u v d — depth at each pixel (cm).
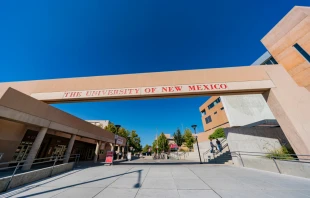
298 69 988
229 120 2466
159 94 1113
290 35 1040
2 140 939
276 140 1176
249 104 2506
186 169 934
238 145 1166
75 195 439
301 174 627
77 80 1198
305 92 941
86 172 851
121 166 1165
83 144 2202
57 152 1747
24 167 916
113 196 429
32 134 1414
